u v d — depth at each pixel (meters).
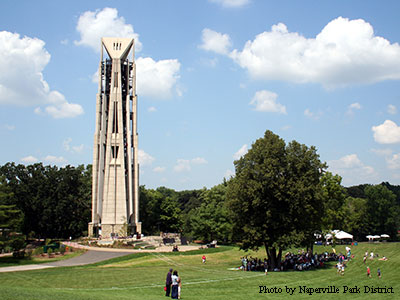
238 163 57.06
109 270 48.31
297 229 52.62
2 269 49.69
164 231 128.00
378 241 117.50
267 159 51.81
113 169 100.06
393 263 56.84
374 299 31.84
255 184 51.19
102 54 105.44
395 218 130.50
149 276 41.88
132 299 24.39
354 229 131.38
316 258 56.56
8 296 22.11
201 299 28.66
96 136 102.00
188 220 134.38
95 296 24.80
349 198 142.38
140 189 131.12
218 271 48.59
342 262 55.31
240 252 75.88
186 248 79.56
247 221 54.28
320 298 31.53
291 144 54.47
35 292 24.58
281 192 51.12
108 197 98.69
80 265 55.28
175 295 26.88
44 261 59.28
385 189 130.25
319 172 54.84
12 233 64.25
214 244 84.50
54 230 105.31
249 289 34.34
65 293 25.23
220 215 93.88
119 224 97.69
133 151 104.00
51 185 101.12
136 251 72.69
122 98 106.31
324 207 58.75
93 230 99.50
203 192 118.38
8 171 97.75
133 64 106.75
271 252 53.66
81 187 111.12
